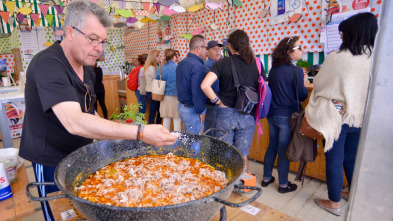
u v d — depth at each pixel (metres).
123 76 5.64
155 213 0.61
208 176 1.02
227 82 2.10
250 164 3.16
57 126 1.16
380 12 0.42
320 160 2.62
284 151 2.35
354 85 1.61
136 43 6.87
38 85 0.90
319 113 1.80
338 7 2.91
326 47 3.10
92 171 1.08
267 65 3.87
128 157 1.23
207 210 0.69
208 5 3.64
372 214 0.47
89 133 0.84
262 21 3.78
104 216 0.65
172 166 1.13
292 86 2.19
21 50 5.76
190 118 2.64
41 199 0.68
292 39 2.16
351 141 2.04
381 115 0.43
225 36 4.40
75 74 1.11
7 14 3.02
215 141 1.12
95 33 0.98
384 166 0.44
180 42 5.28
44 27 5.86
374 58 0.43
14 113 4.22
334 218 2.09
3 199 1.11
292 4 3.35
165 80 3.42
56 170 0.80
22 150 1.23
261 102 2.06
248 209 1.02
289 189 2.49
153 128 0.88
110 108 5.82
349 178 2.17
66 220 0.89
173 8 3.36
